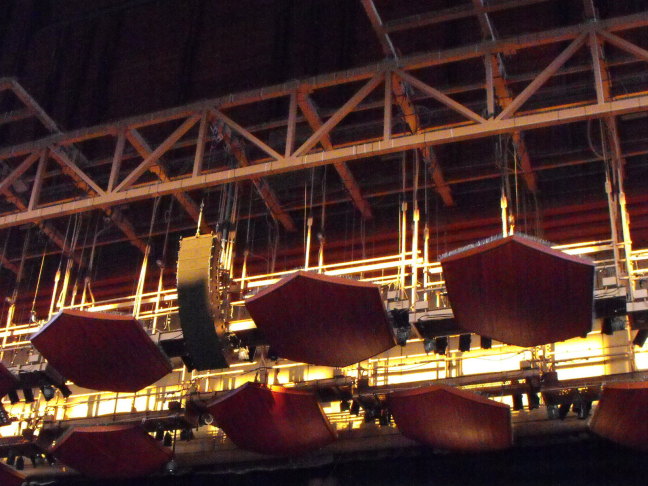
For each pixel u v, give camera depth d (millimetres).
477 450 25172
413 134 26531
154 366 25188
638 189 27562
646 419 22422
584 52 28125
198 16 33812
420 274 29062
